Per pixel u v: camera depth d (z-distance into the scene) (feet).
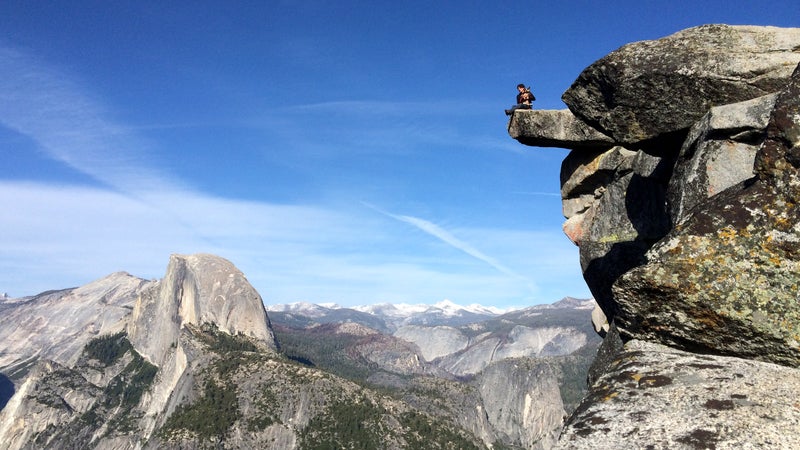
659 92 49.78
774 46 46.47
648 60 49.67
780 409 24.40
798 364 30.17
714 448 22.31
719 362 29.89
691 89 48.19
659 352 32.35
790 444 22.06
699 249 33.63
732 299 32.12
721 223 33.78
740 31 48.16
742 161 43.27
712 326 32.78
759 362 30.09
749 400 25.23
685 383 27.50
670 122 50.52
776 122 33.22
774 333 30.73
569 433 25.46
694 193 45.27
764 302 31.45
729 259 32.83
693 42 48.80
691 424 24.04
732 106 44.27
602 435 24.63
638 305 35.55
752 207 33.37
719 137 44.75
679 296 33.50
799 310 30.66
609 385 28.96
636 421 25.03
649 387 27.66
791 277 31.27
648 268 34.63
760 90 45.65
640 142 53.93
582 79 53.98
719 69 46.65
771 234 32.27
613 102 52.85
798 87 32.99
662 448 22.84
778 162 33.12
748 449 22.00
